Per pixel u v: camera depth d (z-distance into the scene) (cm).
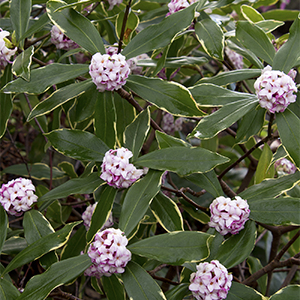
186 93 109
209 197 150
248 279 116
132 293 102
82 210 158
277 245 123
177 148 109
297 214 108
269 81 107
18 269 143
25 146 179
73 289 155
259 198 111
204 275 104
